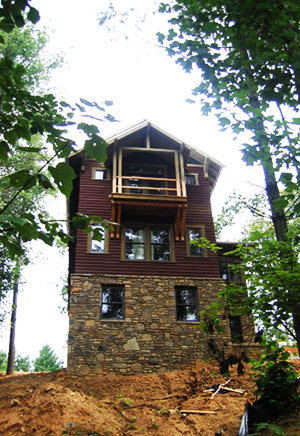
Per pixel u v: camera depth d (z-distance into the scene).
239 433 7.42
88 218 4.10
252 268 6.20
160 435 9.65
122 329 15.85
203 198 19.47
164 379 14.18
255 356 15.93
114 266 16.98
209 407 11.10
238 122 5.55
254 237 6.31
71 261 21.20
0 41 3.64
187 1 6.74
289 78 5.95
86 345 15.30
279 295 5.79
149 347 15.69
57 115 3.94
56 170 3.33
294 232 6.21
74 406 10.73
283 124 5.08
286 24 5.52
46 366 47.66
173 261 17.56
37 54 19.94
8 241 3.49
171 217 18.50
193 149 19.72
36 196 21.34
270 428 6.10
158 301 16.62
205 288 17.22
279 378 7.46
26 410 10.88
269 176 7.38
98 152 3.71
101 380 14.23
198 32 6.91
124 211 17.94
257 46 6.02
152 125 19.14
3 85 3.82
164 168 19.88
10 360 21.70
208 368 15.02
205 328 7.19
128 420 10.96
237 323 17.20
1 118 3.79
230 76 6.55
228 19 6.21
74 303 15.91
